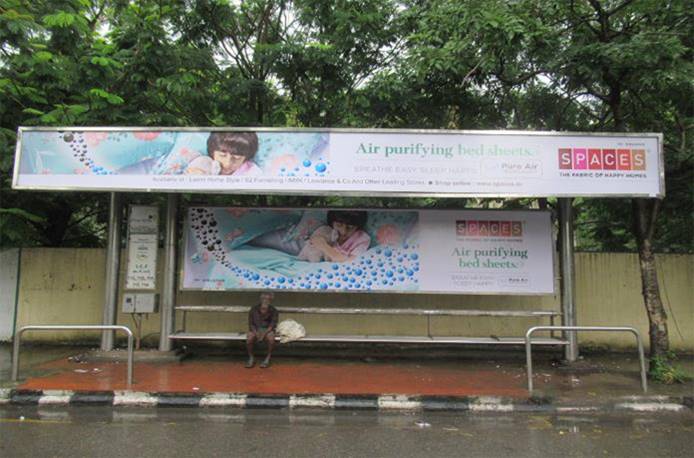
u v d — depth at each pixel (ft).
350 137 27.37
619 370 29.04
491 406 22.66
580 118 37.50
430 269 30.96
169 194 31.09
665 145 33.27
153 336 34.65
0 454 16.72
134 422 20.39
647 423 21.04
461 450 17.69
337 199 41.37
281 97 39.78
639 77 29.09
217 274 31.04
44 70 32.76
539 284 30.73
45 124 31.89
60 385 24.16
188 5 37.88
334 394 23.21
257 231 31.32
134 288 31.37
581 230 45.06
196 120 39.04
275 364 29.94
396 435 19.24
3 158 31.17
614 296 34.94
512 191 27.04
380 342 31.63
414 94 35.24
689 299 34.96
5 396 22.86
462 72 32.14
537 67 33.55
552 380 26.61
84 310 35.37
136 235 31.58
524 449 17.83
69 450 17.16
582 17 30.37
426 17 31.83
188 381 25.39
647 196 26.94
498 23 26.94
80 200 37.83
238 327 34.32
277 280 31.01
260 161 27.37
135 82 34.45
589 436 19.29
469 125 37.37
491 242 31.01
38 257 35.70
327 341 31.58
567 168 27.14
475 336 33.96
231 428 19.83
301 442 18.34
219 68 39.34
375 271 31.04
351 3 36.50
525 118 37.76
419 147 27.27
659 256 35.32
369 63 38.22
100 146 27.66
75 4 35.63
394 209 31.22
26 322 35.40
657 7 29.60
